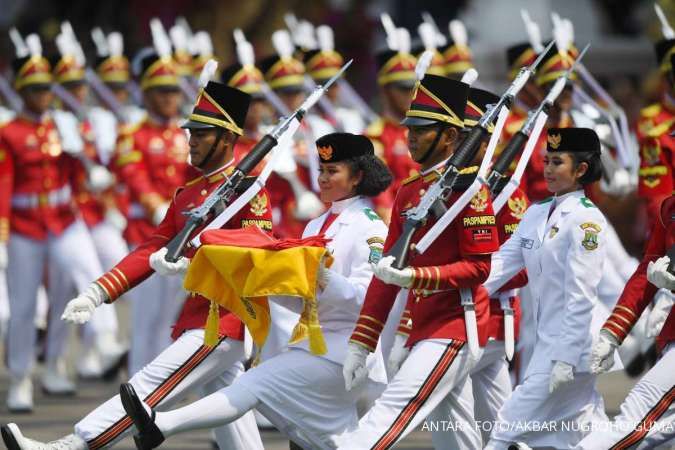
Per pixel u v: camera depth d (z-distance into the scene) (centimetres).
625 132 3947
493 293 2905
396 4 7481
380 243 2789
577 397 2817
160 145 4441
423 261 2706
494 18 7500
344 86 4838
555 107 3831
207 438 3847
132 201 4422
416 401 2686
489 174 2820
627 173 3894
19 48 4781
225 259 2684
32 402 4391
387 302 2705
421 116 2747
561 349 2745
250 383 2730
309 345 2694
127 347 5009
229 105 2992
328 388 2741
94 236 4691
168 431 2680
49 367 4575
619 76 7544
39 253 4300
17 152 4262
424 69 2758
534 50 3956
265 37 7375
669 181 3788
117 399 2834
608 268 3897
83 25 7312
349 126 4575
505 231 3180
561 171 2850
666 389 2716
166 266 2820
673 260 2677
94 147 4703
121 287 2967
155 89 4438
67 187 4381
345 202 2844
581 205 2822
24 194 4291
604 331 2767
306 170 4262
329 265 2709
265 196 2948
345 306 2742
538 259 2836
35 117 4328
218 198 2878
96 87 4872
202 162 3002
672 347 2762
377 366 2836
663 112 3903
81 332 4912
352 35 7381
